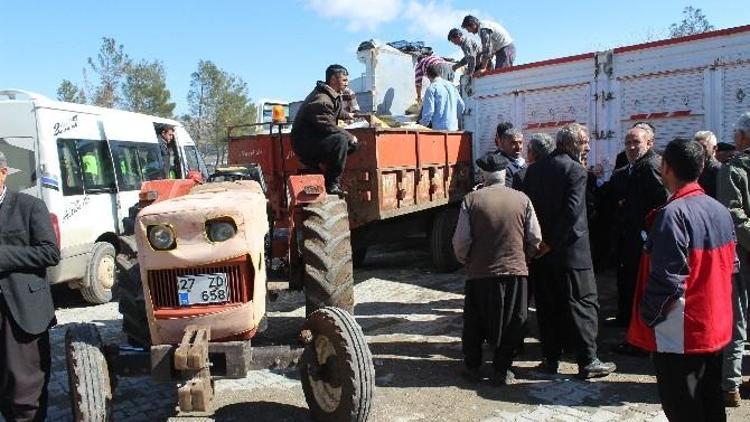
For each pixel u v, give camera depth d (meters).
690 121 6.84
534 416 4.31
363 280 8.67
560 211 4.86
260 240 3.83
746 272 4.41
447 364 5.39
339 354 3.78
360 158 7.30
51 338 6.57
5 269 3.57
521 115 8.39
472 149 9.16
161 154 10.05
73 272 7.74
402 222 8.62
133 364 3.68
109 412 3.53
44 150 7.38
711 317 3.18
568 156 4.96
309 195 4.93
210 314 3.61
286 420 4.39
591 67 7.62
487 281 4.82
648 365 5.18
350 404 3.72
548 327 5.07
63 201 7.57
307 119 5.73
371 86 11.79
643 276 3.39
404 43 13.23
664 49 7.00
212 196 3.99
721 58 6.59
